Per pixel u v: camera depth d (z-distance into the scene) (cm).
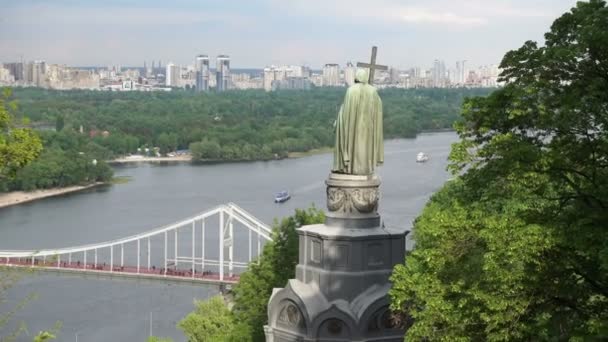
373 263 4762
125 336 14400
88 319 15425
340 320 4675
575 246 3997
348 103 4856
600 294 4328
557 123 4300
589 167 4378
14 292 17288
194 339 10012
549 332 4206
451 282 4378
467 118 4638
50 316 15550
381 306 4675
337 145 4906
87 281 18838
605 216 4103
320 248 4800
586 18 4316
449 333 4269
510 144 4356
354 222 4812
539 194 4394
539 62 4356
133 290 18038
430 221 4744
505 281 4081
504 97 4506
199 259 19588
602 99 4259
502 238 4141
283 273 7706
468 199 4669
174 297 17400
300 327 4769
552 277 4184
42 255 18750
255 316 7669
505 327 4153
